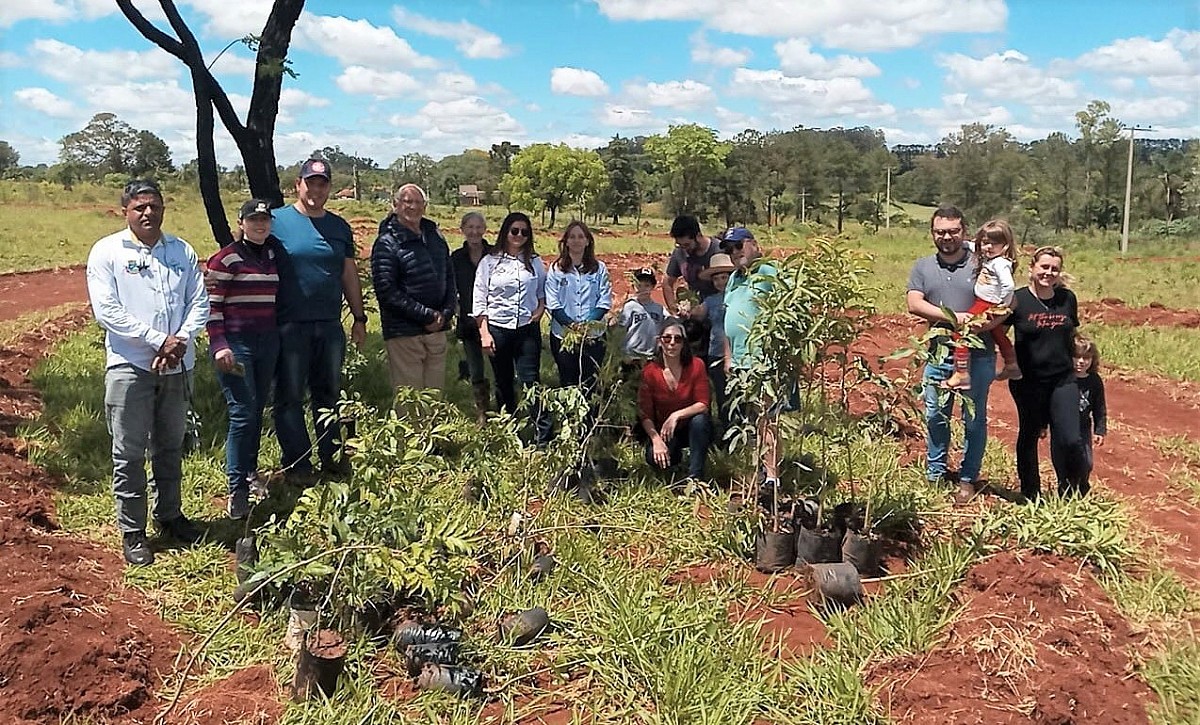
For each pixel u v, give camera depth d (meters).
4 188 41.59
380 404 8.25
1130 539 5.53
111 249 4.93
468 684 3.94
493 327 7.19
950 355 6.09
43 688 3.77
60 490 6.05
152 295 4.98
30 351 10.33
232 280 5.70
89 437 7.06
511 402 7.36
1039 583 4.53
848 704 3.82
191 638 4.34
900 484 6.28
